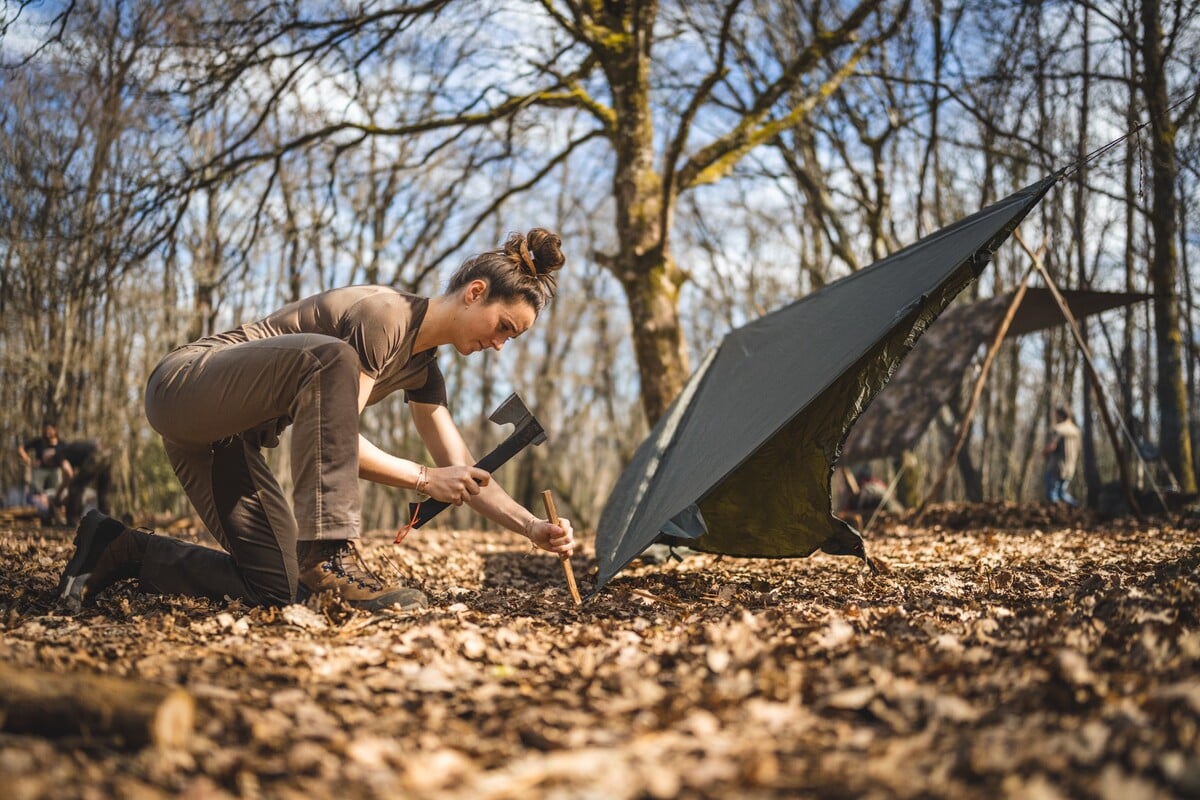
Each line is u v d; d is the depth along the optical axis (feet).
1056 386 69.00
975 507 39.29
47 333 53.83
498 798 5.36
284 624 10.71
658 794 5.28
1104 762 5.49
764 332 17.38
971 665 7.77
